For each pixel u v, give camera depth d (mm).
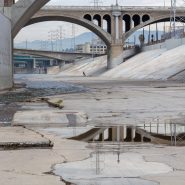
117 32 151500
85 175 8281
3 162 9586
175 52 114312
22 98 35531
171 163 9359
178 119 19062
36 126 16562
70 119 18672
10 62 57938
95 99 33594
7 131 14656
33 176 8227
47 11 137750
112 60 152375
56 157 10141
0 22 48062
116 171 8602
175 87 54625
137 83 71688
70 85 67312
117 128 15945
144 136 13867
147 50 151625
